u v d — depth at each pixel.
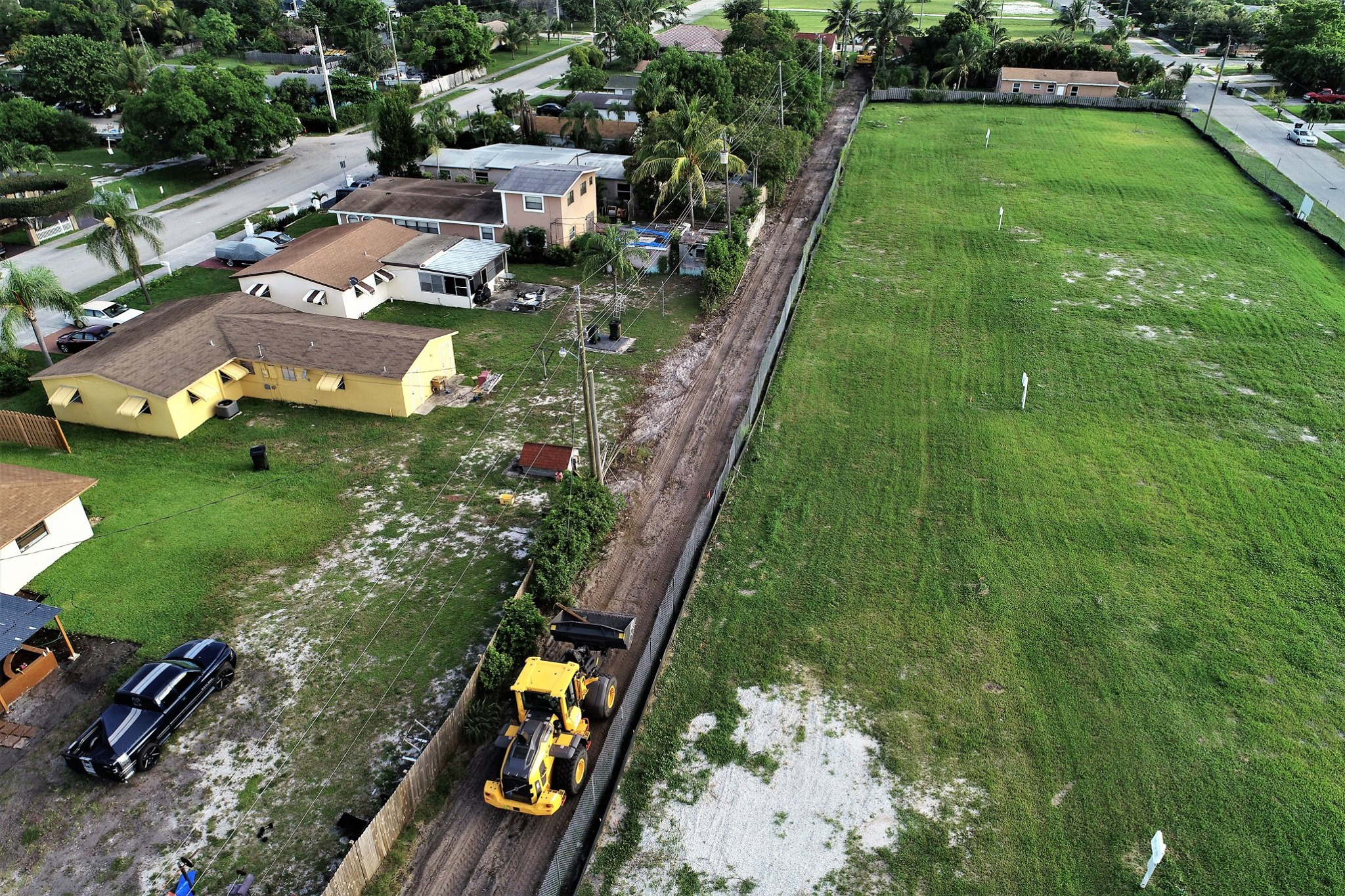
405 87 99.44
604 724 25.16
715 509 34.78
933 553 32.16
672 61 78.69
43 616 26.61
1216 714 25.30
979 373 45.12
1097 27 157.50
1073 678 26.58
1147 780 23.22
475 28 116.50
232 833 21.89
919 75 108.50
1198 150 81.94
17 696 25.73
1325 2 105.75
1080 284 54.91
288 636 28.12
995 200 69.81
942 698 25.94
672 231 62.19
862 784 23.28
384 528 33.47
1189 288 54.00
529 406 42.09
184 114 71.25
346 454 38.41
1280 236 61.69
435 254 53.81
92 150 84.88
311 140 89.38
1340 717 25.14
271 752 24.12
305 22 133.00
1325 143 85.38
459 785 23.47
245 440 39.59
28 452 38.53
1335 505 34.44
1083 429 40.06
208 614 29.08
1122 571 31.11
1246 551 32.00
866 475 36.97
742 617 29.16
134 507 34.66
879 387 43.97
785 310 48.88
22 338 49.00
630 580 31.23
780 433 40.06
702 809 22.64
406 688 26.17
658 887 20.64
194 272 57.44
